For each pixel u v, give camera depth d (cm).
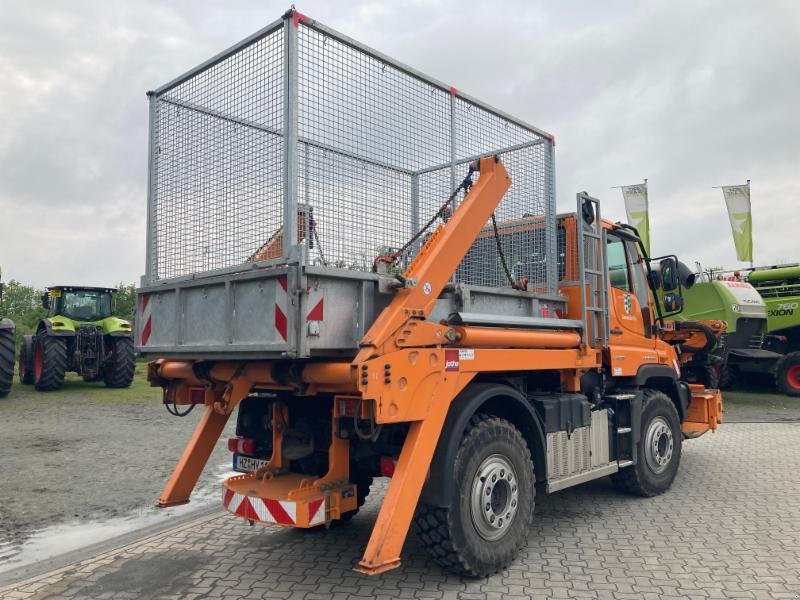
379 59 431
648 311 660
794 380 1461
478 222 464
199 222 445
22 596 391
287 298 355
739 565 430
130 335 1636
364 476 467
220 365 433
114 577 419
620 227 638
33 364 1681
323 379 368
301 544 484
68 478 695
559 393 532
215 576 420
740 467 745
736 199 1844
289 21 373
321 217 389
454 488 396
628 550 462
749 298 1390
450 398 404
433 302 415
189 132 459
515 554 433
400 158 445
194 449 493
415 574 419
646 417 608
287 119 370
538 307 524
